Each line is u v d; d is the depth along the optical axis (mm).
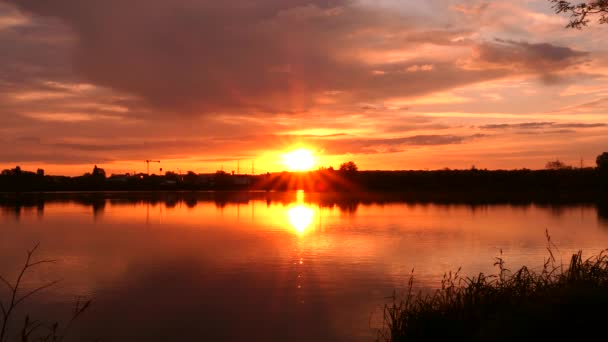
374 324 13727
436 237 31562
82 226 39438
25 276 20047
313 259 23578
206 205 67125
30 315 14836
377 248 26984
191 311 15211
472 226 38375
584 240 30016
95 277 19844
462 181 106125
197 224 40875
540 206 62312
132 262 23078
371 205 66250
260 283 18688
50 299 16594
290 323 13961
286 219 45375
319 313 14859
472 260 23062
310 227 38031
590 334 7023
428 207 61312
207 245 28547
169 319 14453
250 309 15383
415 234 33125
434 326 9680
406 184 111562
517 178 102250
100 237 32469
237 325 13891
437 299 11461
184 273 20562
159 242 29859
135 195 98250
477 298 10336
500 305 9719
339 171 128250
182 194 105875
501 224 39906
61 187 122625
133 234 34000
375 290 17391
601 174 92438
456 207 61219
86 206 63344
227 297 16781
